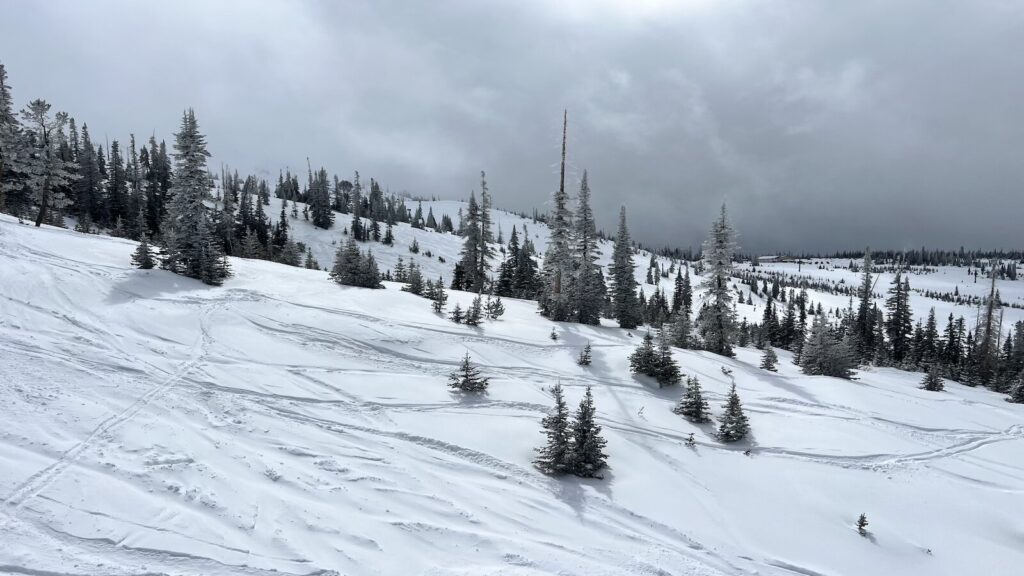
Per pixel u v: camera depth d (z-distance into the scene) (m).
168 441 11.10
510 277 52.22
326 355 18.73
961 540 12.67
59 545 7.59
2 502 8.13
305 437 12.76
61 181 35.06
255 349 17.98
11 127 35.03
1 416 10.45
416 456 12.84
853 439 17.94
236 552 8.26
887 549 12.02
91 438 10.55
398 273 44.97
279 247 66.19
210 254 26.44
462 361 20.48
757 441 17.34
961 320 54.78
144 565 7.60
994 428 20.64
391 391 16.64
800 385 23.77
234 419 12.88
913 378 37.22
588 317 32.22
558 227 33.28
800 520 12.84
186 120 27.11
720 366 25.14
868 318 56.09
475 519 10.57
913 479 15.66
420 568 8.77
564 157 33.66
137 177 70.38
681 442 16.47
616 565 9.82
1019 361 46.97
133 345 16.28
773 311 60.06
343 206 109.00
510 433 14.98
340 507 10.05
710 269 32.00
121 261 25.52
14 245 23.58
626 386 20.59
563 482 12.80
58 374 13.12
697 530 11.68
